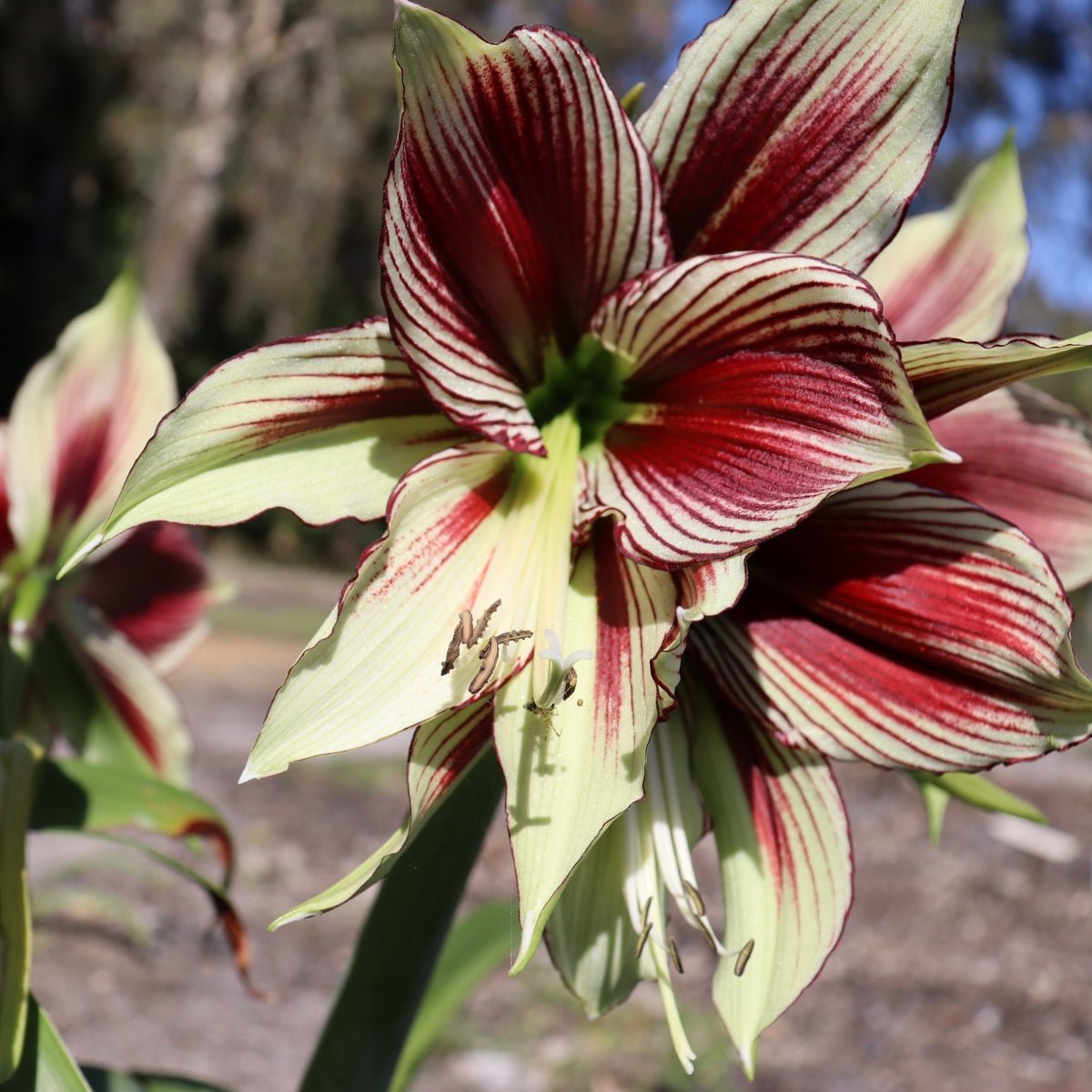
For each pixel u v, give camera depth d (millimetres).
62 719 444
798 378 313
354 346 321
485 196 323
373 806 1377
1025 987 1022
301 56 4145
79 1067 360
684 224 335
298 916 288
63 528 421
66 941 902
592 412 346
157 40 4055
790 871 343
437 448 332
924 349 312
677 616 302
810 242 331
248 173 4141
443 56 307
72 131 4062
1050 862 1396
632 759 305
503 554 327
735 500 316
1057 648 318
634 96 346
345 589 302
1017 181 392
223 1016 816
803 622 340
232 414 314
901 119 325
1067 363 308
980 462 368
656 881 344
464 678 310
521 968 292
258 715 1811
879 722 333
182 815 389
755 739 348
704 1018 935
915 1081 845
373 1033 368
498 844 1342
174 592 470
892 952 1100
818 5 322
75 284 4148
